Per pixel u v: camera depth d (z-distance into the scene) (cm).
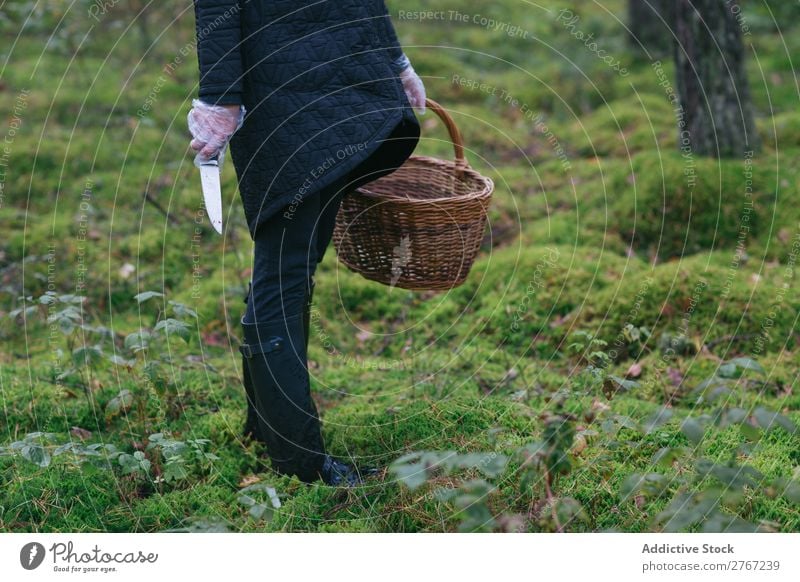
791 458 235
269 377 204
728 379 278
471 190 250
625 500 201
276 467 220
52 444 234
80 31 591
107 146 462
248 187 202
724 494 190
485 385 281
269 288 203
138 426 245
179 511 214
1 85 527
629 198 393
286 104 194
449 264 232
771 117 474
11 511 212
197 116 189
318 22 195
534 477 184
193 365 291
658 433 240
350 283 352
